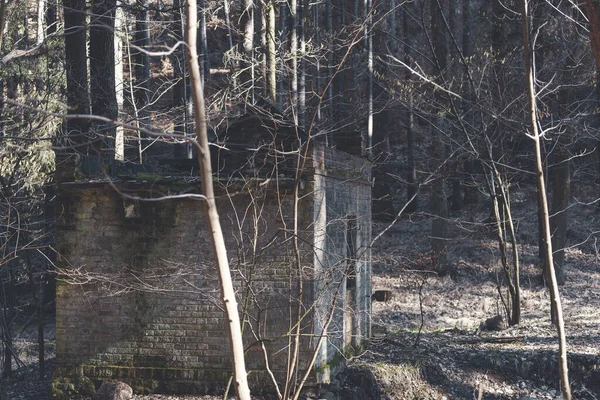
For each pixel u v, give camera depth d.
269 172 14.23
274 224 13.18
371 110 23.73
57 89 20.17
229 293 5.81
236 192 12.42
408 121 32.59
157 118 18.77
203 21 24.80
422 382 15.22
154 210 13.71
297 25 26.23
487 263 28.30
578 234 30.39
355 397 13.72
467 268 28.02
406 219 33.47
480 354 16.52
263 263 13.21
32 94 18.00
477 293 25.91
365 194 17.81
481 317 23.09
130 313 13.86
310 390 13.04
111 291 13.76
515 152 31.72
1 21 8.09
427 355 16.56
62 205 14.01
